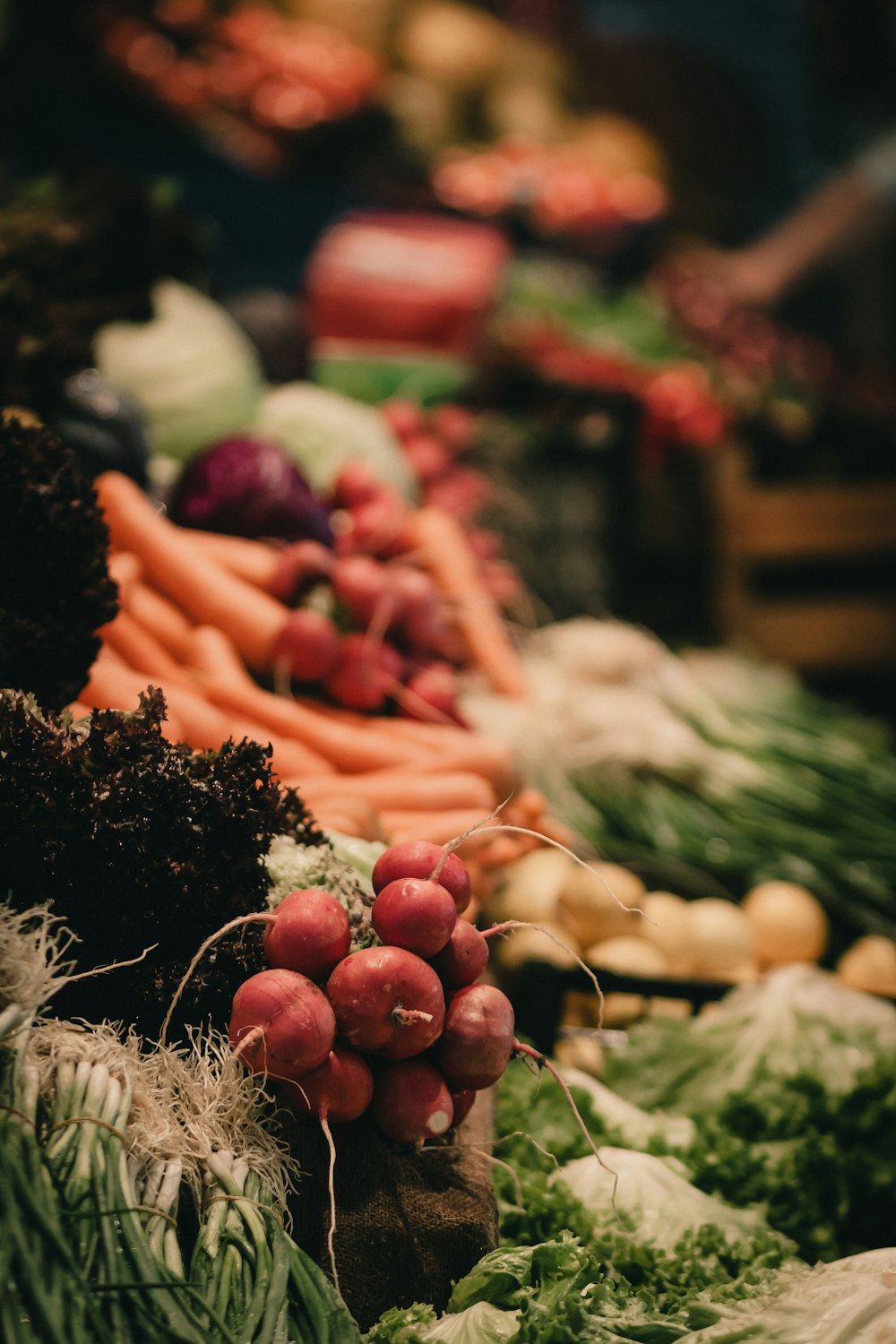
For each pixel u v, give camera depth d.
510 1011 1.74
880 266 6.25
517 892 2.97
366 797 2.44
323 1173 1.64
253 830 1.77
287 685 2.61
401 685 2.75
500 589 3.75
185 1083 1.61
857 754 3.85
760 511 5.14
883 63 5.71
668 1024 2.58
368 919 1.83
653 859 3.31
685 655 4.46
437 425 4.33
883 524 5.05
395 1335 1.53
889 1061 2.41
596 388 4.92
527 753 3.24
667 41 6.60
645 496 5.21
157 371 3.27
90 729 1.73
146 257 3.25
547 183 5.73
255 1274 1.44
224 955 1.73
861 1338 1.45
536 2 6.41
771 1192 2.13
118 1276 1.33
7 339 2.67
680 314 5.45
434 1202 1.67
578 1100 2.22
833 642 5.12
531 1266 1.63
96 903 1.68
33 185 3.45
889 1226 2.17
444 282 4.86
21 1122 1.44
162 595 2.60
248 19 5.43
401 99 5.61
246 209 8.57
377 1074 1.70
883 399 5.31
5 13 5.73
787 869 3.35
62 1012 1.68
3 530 1.98
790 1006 2.53
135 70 5.54
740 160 6.64
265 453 2.83
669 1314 1.62
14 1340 1.22
